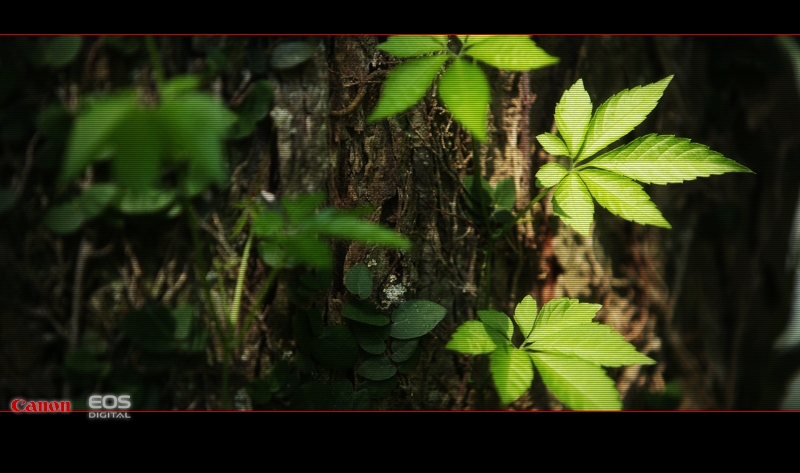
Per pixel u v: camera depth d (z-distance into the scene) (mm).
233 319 674
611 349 667
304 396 717
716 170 667
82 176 708
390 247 736
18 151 711
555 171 691
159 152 561
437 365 747
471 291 753
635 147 680
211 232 714
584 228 674
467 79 633
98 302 713
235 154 719
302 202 655
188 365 712
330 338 719
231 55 719
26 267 713
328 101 729
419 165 740
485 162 759
